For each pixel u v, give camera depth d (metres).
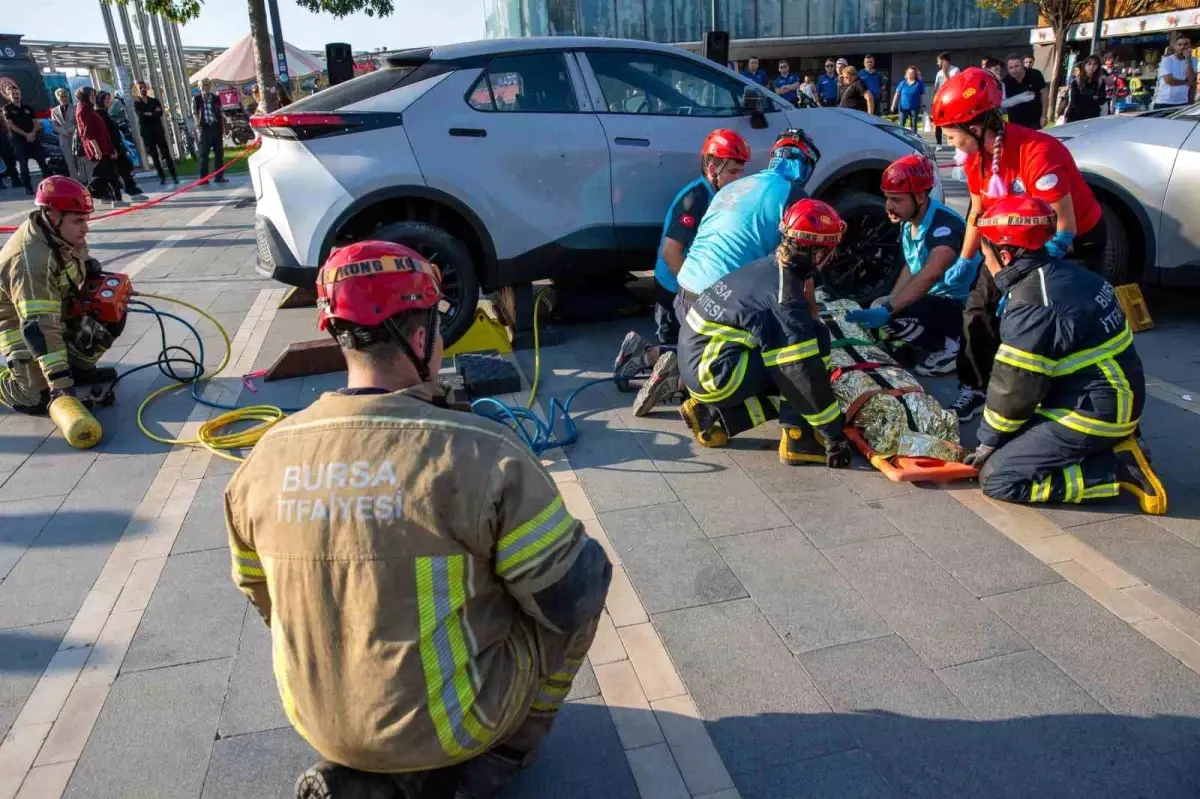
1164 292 6.66
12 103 14.74
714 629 2.84
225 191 14.45
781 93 19.53
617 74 5.77
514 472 1.61
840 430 3.80
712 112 5.95
